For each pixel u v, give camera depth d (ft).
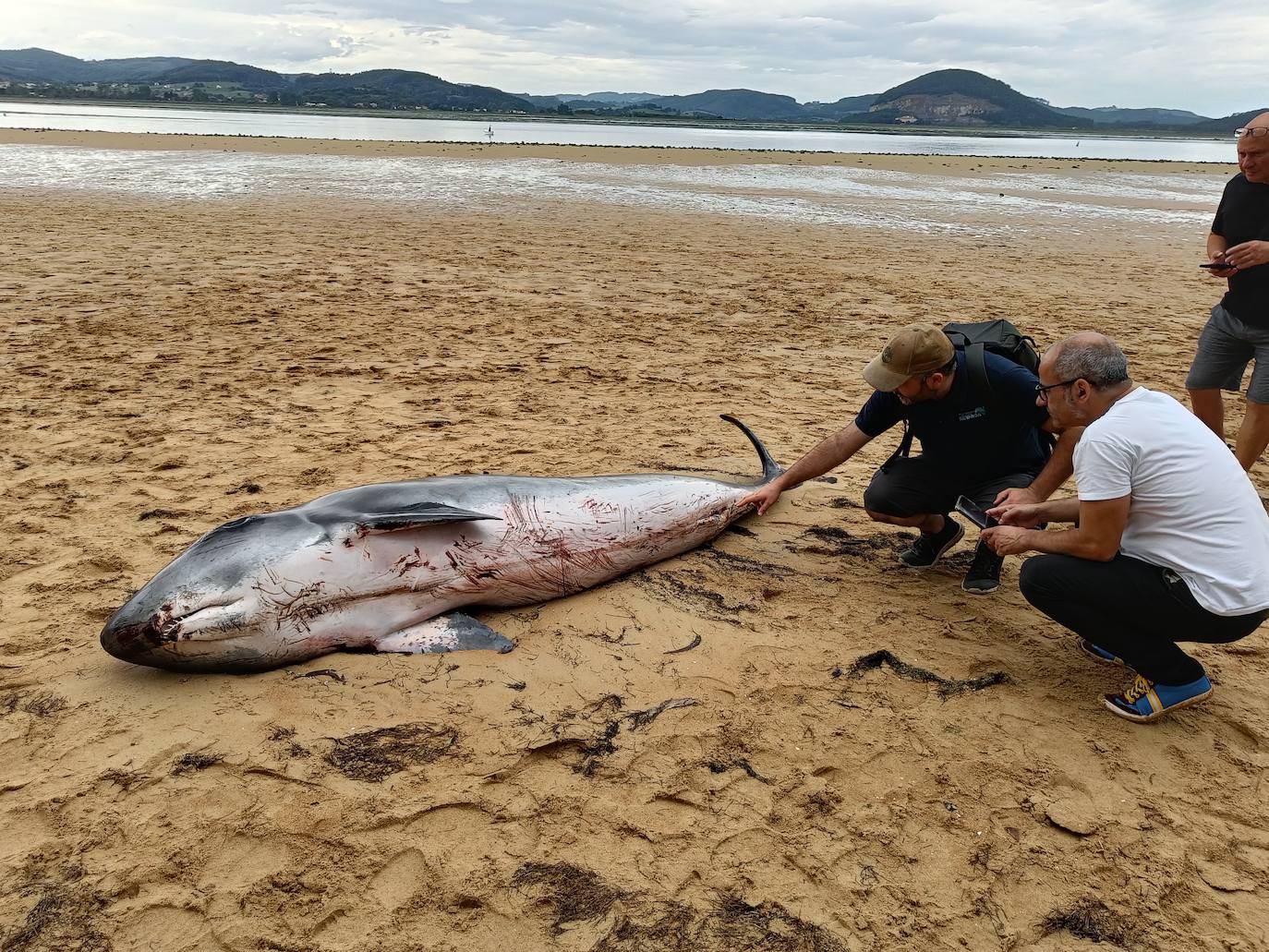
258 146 126.82
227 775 10.59
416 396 25.52
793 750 11.48
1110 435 11.09
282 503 17.83
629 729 11.72
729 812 10.41
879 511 16.12
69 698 11.88
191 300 36.42
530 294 40.50
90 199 65.57
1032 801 10.76
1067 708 12.51
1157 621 11.46
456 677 12.67
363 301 37.55
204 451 20.63
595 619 14.47
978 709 12.41
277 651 12.80
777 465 19.72
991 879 9.68
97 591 14.44
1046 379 11.84
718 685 12.73
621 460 20.97
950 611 15.06
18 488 18.22
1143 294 44.75
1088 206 87.10
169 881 9.21
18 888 9.02
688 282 44.80
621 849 9.80
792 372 29.86
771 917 9.08
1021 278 48.08
